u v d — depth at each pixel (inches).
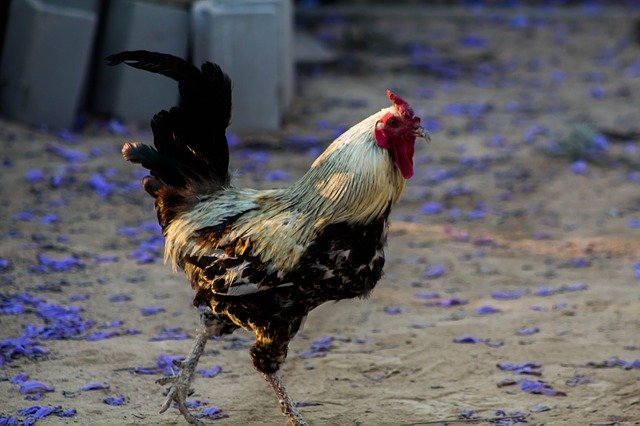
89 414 453.1
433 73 1332.4
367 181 403.2
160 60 422.0
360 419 461.1
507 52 1449.3
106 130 964.6
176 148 439.2
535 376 506.9
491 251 751.7
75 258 674.8
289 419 425.4
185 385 429.4
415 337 564.4
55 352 523.5
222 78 433.7
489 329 576.4
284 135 1007.6
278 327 416.2
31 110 935.7
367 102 1166.3
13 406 457.1
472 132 1080.2
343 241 402.6
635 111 1173.1
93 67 1008.9
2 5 989.2
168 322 577.6
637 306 613.6
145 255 688.4
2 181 805.2
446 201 877.2
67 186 816.9
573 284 669.9
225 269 410.0
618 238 778.8
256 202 424.5
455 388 495.5
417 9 1659.7
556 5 1723.7
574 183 919.0
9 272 637.3
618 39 1525.6
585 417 458.0
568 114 1155.9
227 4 1007.0
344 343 560.1
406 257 732.7
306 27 1541.6
